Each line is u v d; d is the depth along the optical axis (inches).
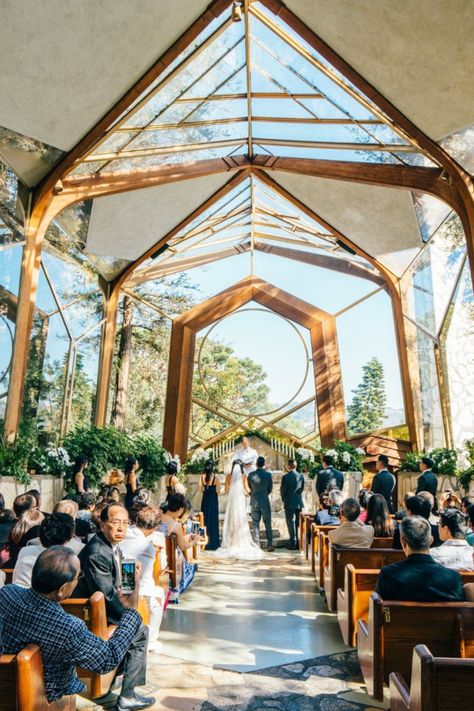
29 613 96.6
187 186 458.3
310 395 634.8
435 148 324.8
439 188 362.0
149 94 327.3
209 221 546.0
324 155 416.2
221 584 289.7
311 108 370.3
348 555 203.2
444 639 121.7
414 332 526.3
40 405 402.6
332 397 617.0
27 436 379.6
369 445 580.4
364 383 600.1
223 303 651.5
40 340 396.8
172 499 246.1
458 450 444.5
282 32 310.2
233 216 560.7
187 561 279.9
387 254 516.4
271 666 165.2
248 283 666.2
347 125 368.2
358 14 271.9
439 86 286.8
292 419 633.0
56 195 364.8
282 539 472.4
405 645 122.8
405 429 562.3
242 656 173.9
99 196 394.3
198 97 353.4
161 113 351.9
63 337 442.9
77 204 414.3
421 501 198.4
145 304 631.2
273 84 361.1
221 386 647.1
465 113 294.2
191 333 644.1
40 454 370.3
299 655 175.0
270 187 493.0
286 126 404.8
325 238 553.9
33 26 255.6
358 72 304.8
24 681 83.5
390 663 122.9
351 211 476.1
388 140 360.2
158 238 516.1
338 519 305.7
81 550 146.3
